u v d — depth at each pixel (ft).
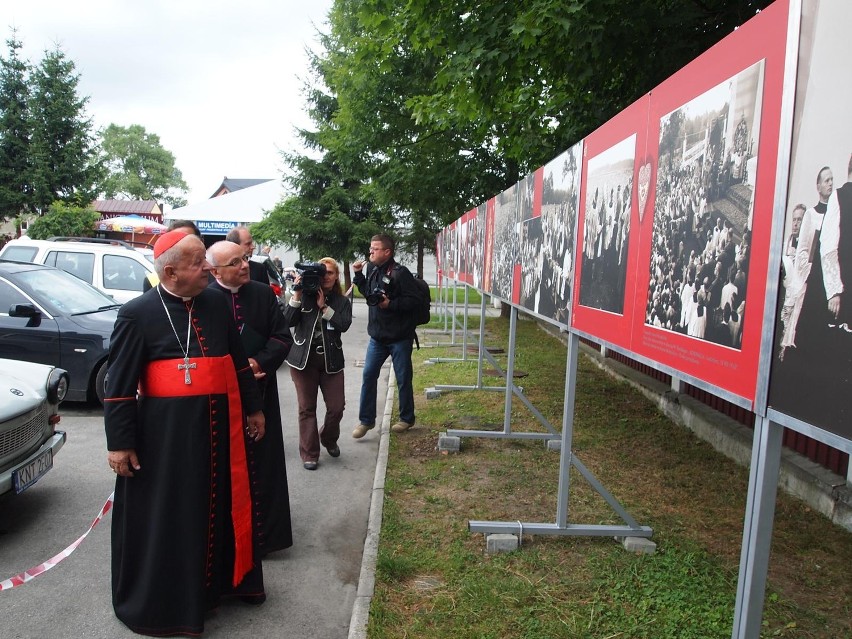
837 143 4.57
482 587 9.99
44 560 11.44
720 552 11.25
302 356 15.98
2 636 9.04
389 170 47.50
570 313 11.44
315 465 16.48
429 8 20.89
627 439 18.04
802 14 5.02
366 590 10.01
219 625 9.48
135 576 9.05
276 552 11.93
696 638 8.66
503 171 46.88
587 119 25.07
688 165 7.05
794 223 5.08
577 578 10.35
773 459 5.52
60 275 23.90
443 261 42.14
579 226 10.99
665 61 19.21
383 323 18.34
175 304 9.03
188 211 86.53
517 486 14.57
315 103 71.15
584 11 17.76
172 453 8.80
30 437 12.61
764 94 5.59
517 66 20.52
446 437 17.16
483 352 23.90
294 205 72.13
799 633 8.94
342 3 47.80
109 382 8.68
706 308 6.54
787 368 5.15
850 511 11.91
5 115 72.08
